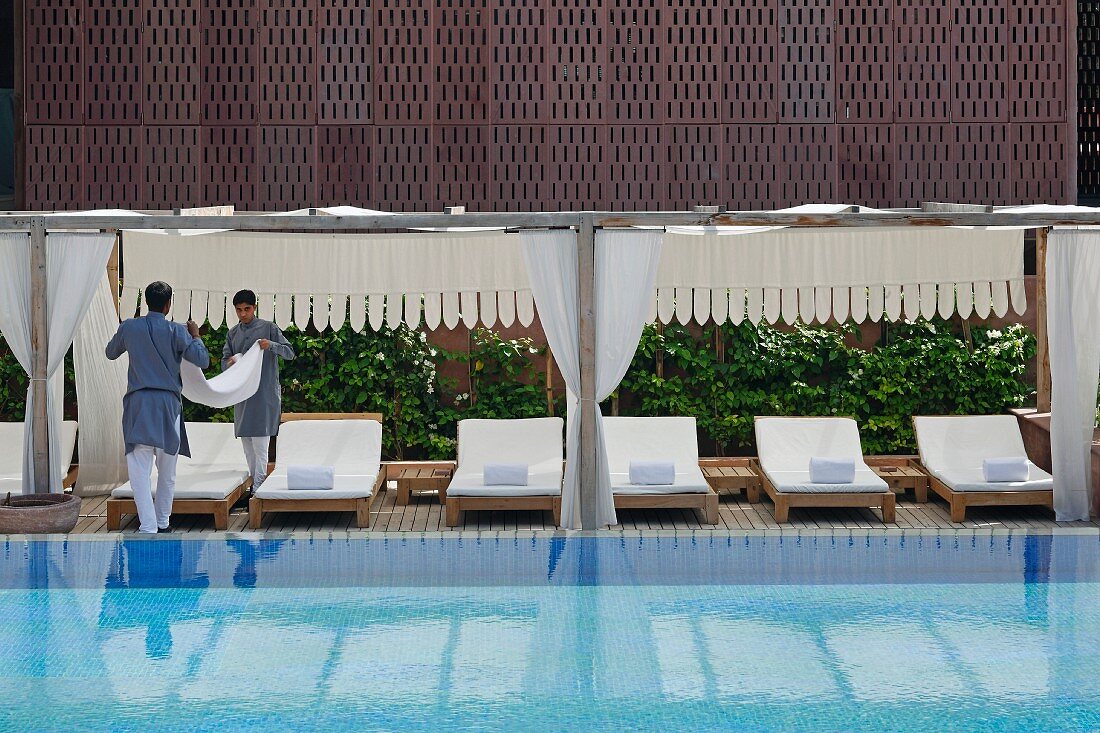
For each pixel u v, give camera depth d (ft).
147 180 34.42
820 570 22.45
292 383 32.83
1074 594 20.97
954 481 27.37
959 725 15.65
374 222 24.95
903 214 25.16
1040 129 34.71
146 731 15.44
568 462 25.79
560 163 34.58
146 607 20.36
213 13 34.32
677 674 17.39
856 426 30.17
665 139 34.55
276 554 23.56
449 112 34.55
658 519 27.45
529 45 34.47
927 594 21.03
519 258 31.12
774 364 33.01
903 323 33.35
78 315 25.91
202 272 30.94
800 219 25.23
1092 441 27.53
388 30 34.40
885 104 34.58
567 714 15.99
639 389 33.19
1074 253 26.27
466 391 33.37
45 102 34.35
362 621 19.67
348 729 15.51
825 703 16.37
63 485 29.68
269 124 34.42
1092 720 15.79
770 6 34.45
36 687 16.90
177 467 29.37
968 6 34.47
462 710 16.12
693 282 31.27
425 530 26.20
